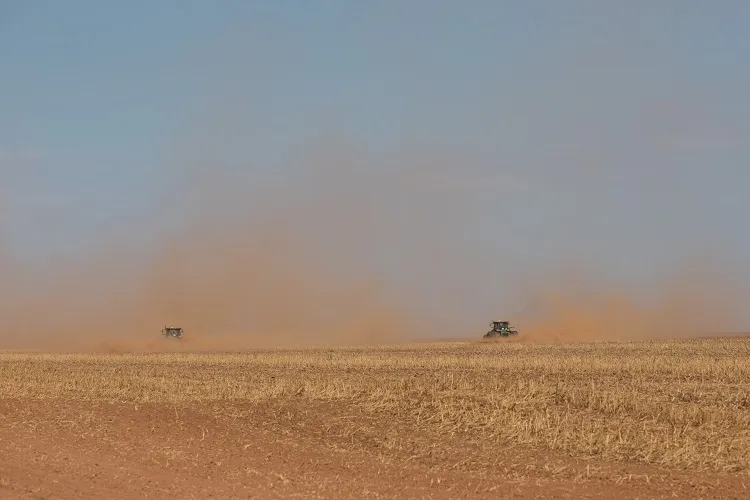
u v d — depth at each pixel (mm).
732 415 50344
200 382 74062
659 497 33000
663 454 40938
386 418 53375
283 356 120562
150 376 83125
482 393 60875
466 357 106938
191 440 45188
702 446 42469
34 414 52219
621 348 134000
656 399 57312
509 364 93500
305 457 41344
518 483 35219
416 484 34719
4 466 35250
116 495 30484
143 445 43031
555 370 85125
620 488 34500
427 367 93000
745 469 38125
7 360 121062
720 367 82375
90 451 40594
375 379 74812
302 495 31391
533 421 49125
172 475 35000
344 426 50875
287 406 57156
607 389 63000
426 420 52219
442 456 42031
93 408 55500
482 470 38375
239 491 31828
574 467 38844
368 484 34250
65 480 32875
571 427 47594
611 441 43750
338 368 94250
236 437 46750
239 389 66000
